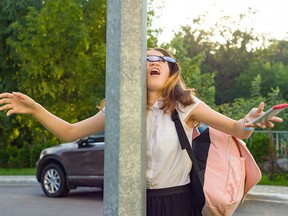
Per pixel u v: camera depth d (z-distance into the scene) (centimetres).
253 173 303
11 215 1095
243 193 304
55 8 2141
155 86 304
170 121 302
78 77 2147
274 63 6141
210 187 293
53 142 2208
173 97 303
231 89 5975
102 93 2119
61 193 1345
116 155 248
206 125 316
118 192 247
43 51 2148
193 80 2386
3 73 2492
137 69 249
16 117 2450
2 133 2488
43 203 1262
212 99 2458
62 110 2219
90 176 1287
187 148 297
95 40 2192
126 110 248
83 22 2155
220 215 296
